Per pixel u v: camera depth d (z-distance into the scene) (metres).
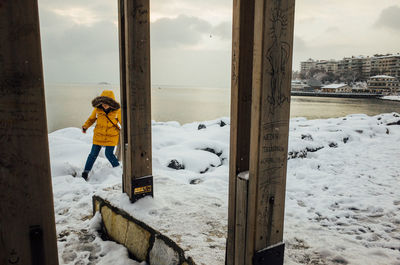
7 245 0.91
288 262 1.84
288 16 1.34
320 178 4.52
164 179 3.36
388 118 10.80
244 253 1.51
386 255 2.04
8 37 0.83
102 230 2.83
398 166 5.16
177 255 1.90
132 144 2.50
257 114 1.34
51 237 0.98
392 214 3.07
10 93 0.85
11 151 0.88
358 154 6.13
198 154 5.64
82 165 4.78
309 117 29.12
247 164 1.58
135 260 2.34
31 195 0.92
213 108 49.31
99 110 4.35
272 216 1.51
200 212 2.45
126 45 2.37
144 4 2.38
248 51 1.44
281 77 1.38
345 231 2.67
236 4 1.39
